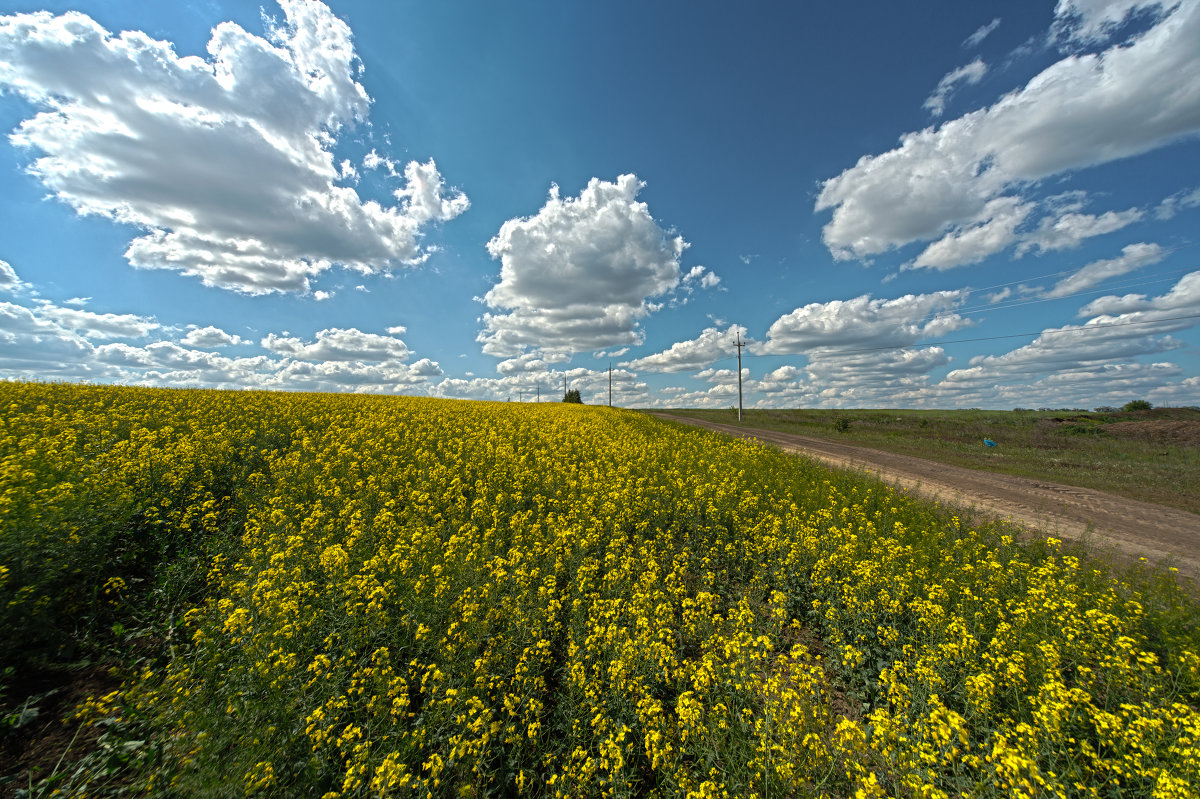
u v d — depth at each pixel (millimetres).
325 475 10281
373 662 5152
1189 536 11242
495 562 6789
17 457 7504
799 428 39594
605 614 5844
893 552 7949
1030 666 5234
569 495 11000
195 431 11344
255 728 3828
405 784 3371
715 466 14703
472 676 4797
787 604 7070
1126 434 29578
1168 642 5855
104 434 10320
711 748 4059
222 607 5414
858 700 5344
